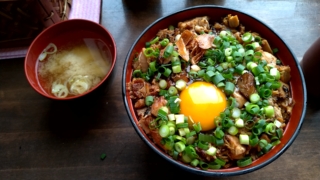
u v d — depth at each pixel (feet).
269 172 0.78
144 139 0.64
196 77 0.74
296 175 0.77
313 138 0.81
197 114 0.70
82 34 0.89
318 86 0.81
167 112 0.70
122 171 0.80
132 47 0.75
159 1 1.01
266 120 0.69
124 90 0.70
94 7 0.99
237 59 0.73
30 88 0.91
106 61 0.88
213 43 0.75
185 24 0.79
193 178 0.78
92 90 0.75
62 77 0.86
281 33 0.95
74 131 0.85
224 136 0.69
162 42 0.76
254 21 0.78
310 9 0.98
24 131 0.86
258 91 0.71
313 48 0.80
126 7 1.01
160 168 0.80
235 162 0.69
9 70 0.94
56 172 0.81
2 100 0.90
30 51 0.82
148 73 0.75
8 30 0.89
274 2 1.00
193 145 0.68
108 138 0.84
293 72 0.73
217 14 0.81
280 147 0.66
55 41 0.88
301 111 0.67
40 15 0.86
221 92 0.72
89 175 0.80
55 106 0.88
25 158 0.83
